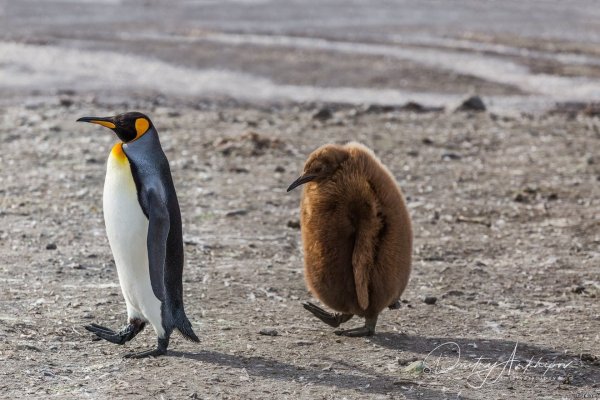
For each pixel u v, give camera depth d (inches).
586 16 3747.5
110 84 1987.0
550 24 3437.5
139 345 676.7
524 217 1112.8
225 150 1386.6
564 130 1680.6
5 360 625.9
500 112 1866.4
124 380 602.2
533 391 621.3
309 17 3442.4
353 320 765.9
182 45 2544.3
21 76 2018.9
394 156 1418.6
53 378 601.6
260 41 2691.9
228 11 3553.2
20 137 1430.9
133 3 3703.3
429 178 1290.6
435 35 3011.8
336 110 1818.4
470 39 2928.2
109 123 631.8
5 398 565.3
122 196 622.8
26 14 3157.0
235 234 1002.1
